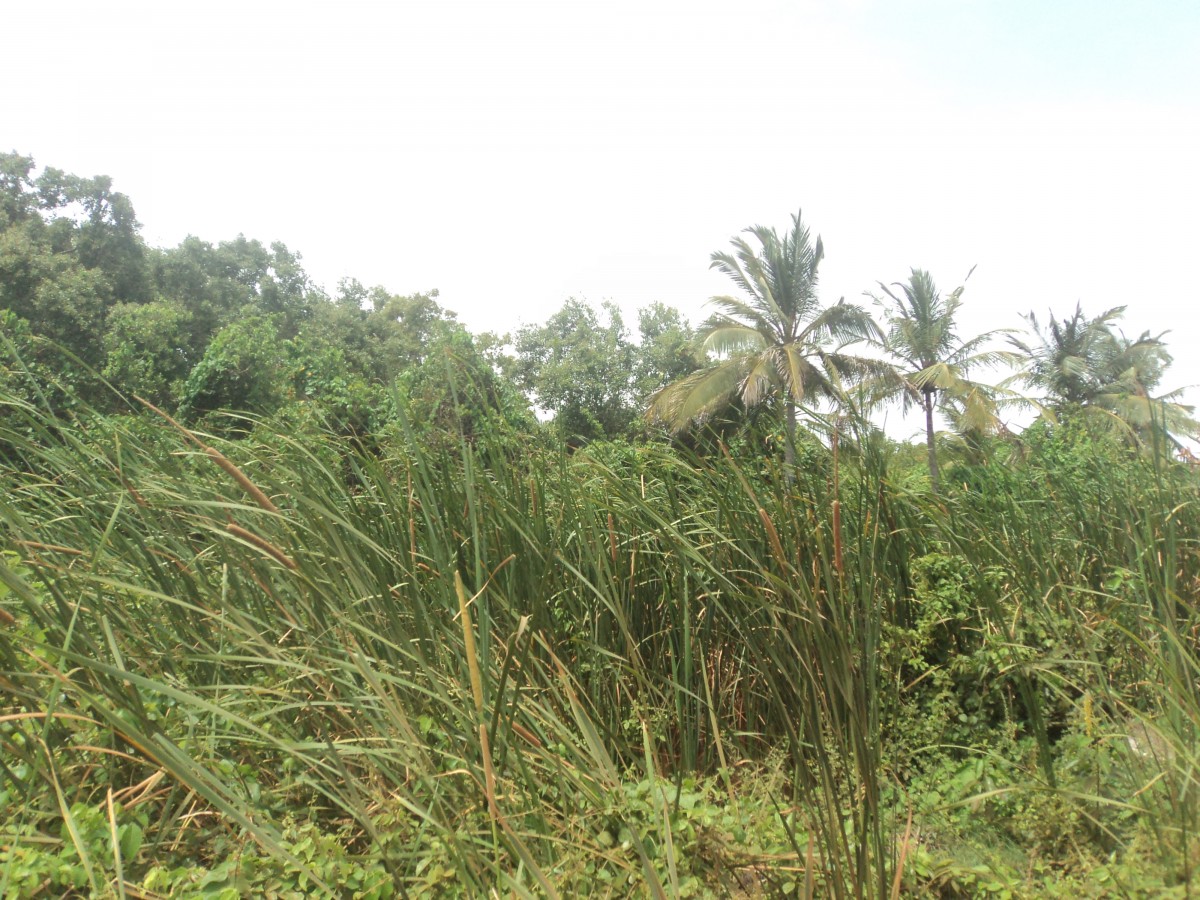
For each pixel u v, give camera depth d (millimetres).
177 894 2082
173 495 2820
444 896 2213
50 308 18469
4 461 3609
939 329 25453
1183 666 2889
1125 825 2691
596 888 2285
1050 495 5184
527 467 4215
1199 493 4227
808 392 21797
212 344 12070
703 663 3406
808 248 22953
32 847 2193
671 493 4215
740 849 2492
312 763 2244
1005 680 3584
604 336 30172
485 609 2762
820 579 3213
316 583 2861
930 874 2465
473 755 2525
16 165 23859
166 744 2156
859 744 2398
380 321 33500
